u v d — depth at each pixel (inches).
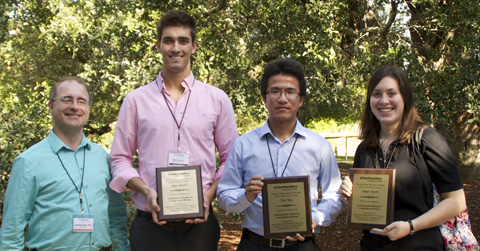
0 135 166.2
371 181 91.0
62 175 96.4
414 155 93.0
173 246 101.7
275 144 99.0
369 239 96.2
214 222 108.1
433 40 255.1
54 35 255.1
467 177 401.4
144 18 217.2
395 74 95.8
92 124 363.3
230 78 219.1
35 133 183.5
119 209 108.8
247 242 97.9
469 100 196.9
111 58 221.0
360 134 103.1
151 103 104.0
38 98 280.1
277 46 229.8
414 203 91.1
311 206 97.1
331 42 209.3
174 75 105.1
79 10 233.9
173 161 100.9
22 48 323.3
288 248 94.3
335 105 278.7
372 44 226.4
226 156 109.1
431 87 215.3
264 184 89.6
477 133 394.6
